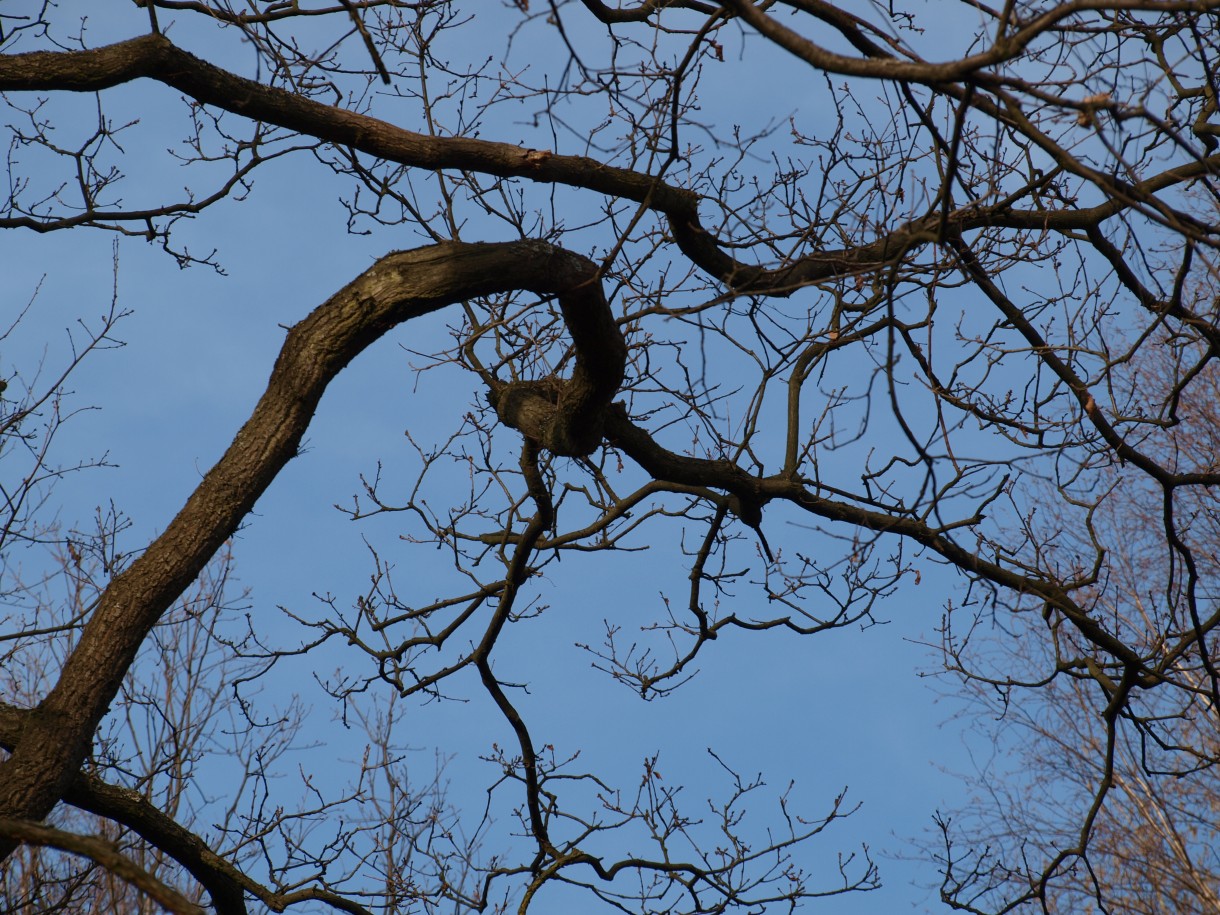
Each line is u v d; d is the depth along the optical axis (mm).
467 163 10164
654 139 10125
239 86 9578
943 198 7113
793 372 12836
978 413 11133
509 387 12312
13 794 7355
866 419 7355
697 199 10992
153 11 9359
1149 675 12164
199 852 11648
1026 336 11344
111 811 11188
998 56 6254
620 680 15312
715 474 12078
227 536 8430
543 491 12414
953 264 9492
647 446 11883
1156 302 10711
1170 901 28031
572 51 7773
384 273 8922
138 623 8016
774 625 14500
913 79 6488
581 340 10180
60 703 7750
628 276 11703
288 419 8648
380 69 7848
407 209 12562
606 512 14039
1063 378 11031
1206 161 8250
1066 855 13016
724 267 11516
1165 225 7117
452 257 9055
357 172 11977
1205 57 9500
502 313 13047
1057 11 6125
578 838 14305
